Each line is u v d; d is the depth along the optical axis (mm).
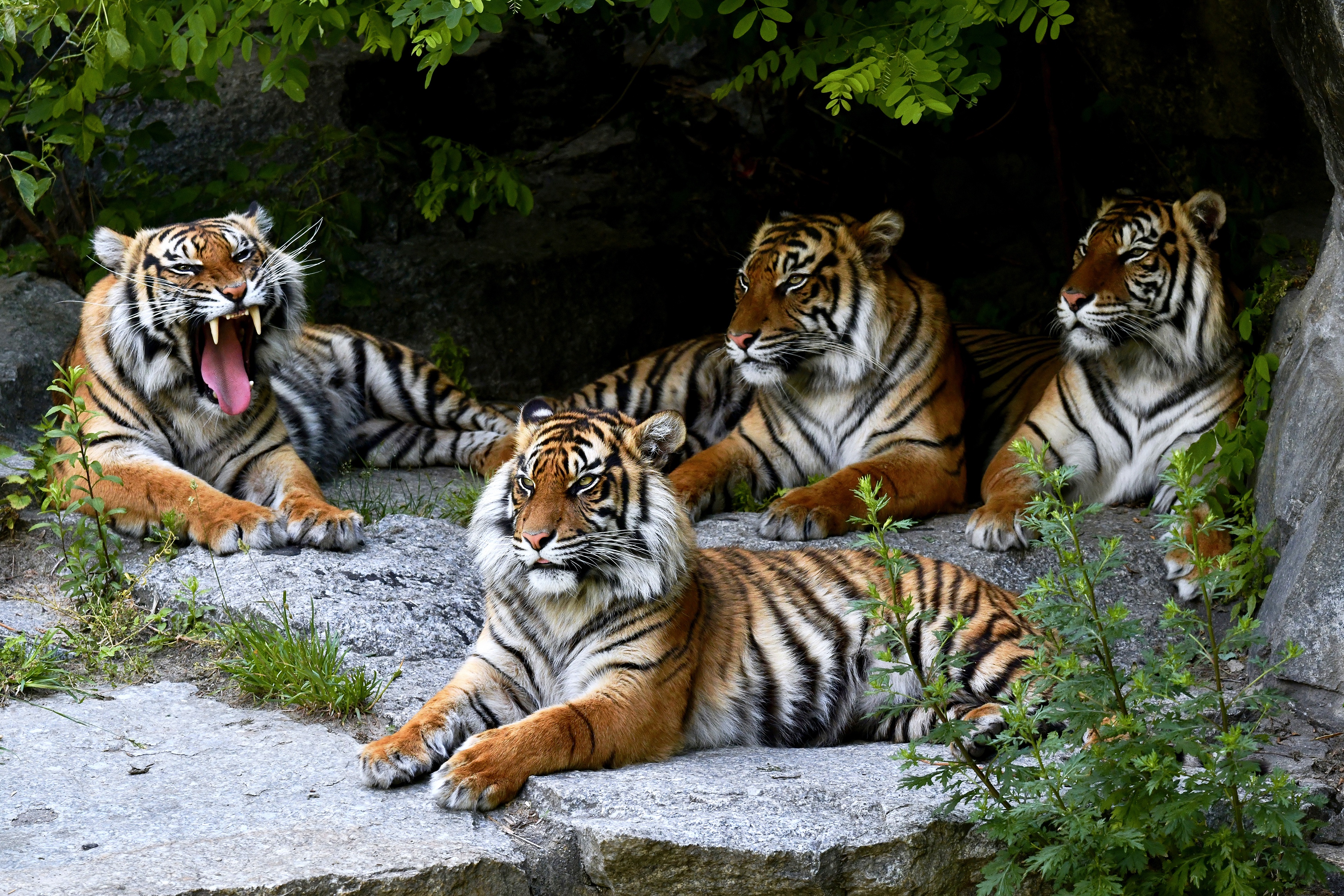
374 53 17406
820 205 18000
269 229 11727
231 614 9414
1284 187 14766
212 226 11102
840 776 7395
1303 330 10227
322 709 8352
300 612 9438
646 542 7840
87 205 15664
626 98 18469
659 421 8203
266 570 9906
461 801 6945
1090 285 11406
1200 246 11609
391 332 16594
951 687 6910
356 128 17875
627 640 7805
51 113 12789
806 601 8602
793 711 8406
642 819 6742
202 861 6188
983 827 6824
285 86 12164
